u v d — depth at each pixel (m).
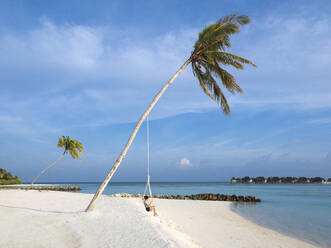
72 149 52.97
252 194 50.19
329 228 14.06
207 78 14.37
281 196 43.69
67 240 7.77
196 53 13.63
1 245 7.03
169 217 15.38
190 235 10.79
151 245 7.26
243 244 10.03
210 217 16.92
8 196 21.70
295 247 10.05
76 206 15.77
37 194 25.12
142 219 11.20
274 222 15.91
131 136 12.49
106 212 12.78
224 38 13.36
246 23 12.70
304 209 23.16
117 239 7.87
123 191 59.16
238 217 17.70
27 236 7.95
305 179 187.88
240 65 13.64
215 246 9.36
